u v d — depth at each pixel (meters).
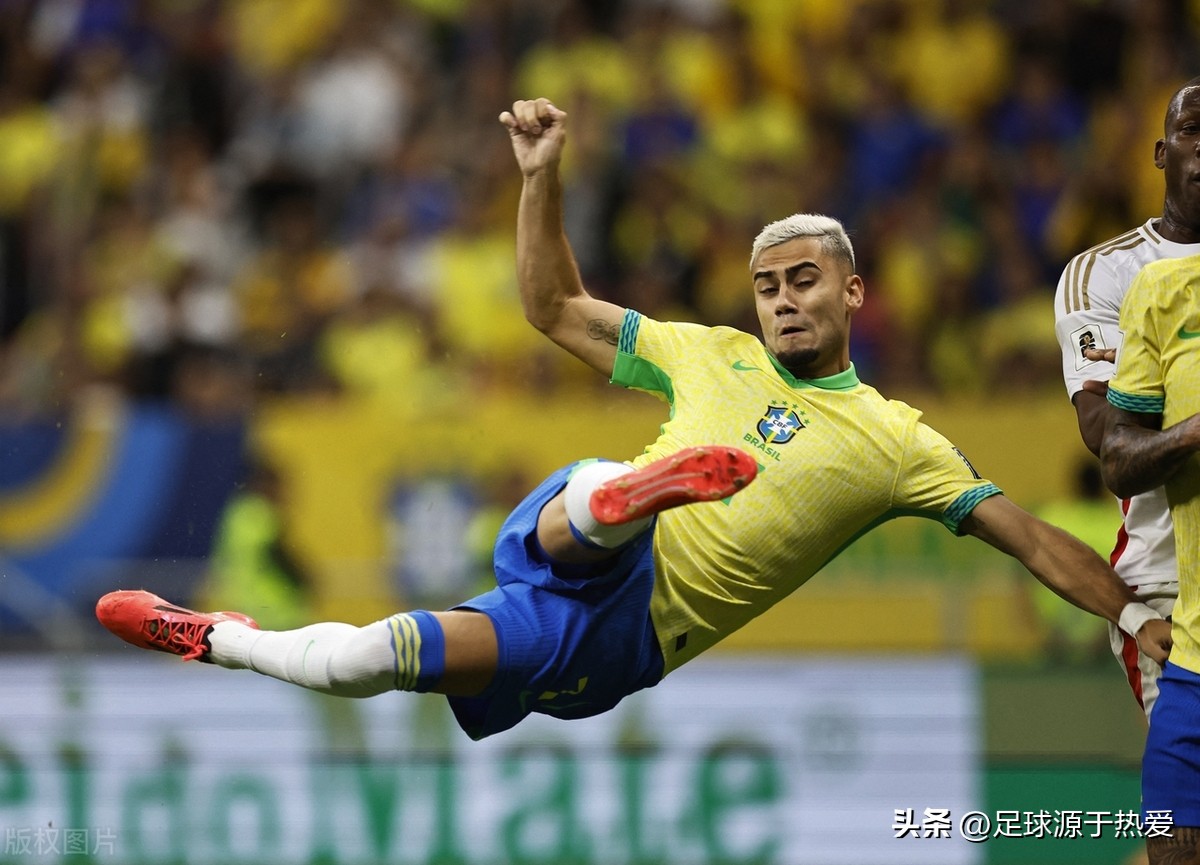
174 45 49.25
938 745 31.27
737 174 45.22
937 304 42.56
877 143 45.72
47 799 31.75
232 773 31.62
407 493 35.47
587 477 17.19
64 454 35.72
